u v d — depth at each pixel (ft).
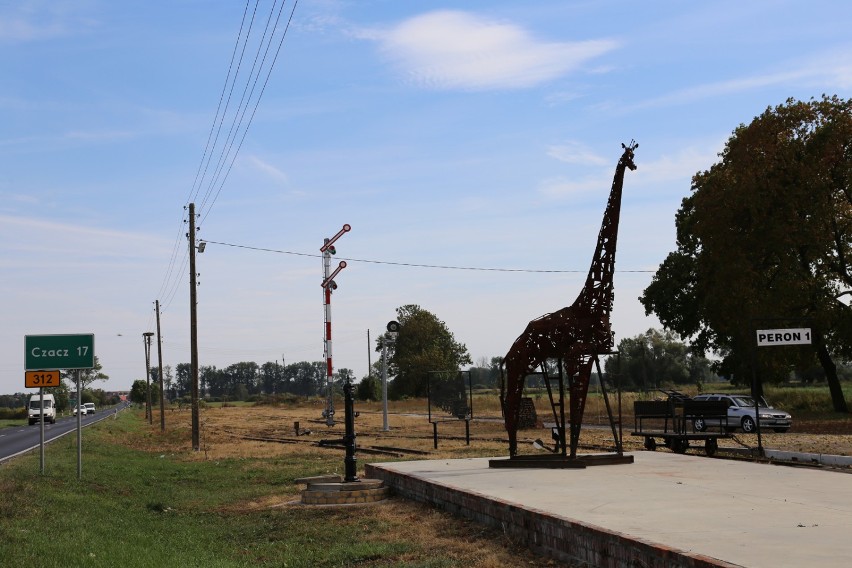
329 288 198.08
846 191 155.33
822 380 342.23
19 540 42.98
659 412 88.33
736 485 47.21
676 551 27.68
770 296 153.07
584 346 60.85
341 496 58.03
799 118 154.61
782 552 28.14
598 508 38.88
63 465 93.40
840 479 49.65
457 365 402.31
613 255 60.64
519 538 38.96
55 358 83.82
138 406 475.72
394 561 39.09
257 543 48.14
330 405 193.88
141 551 42.91
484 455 90.74
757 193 153.89
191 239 135.85
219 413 311.27
